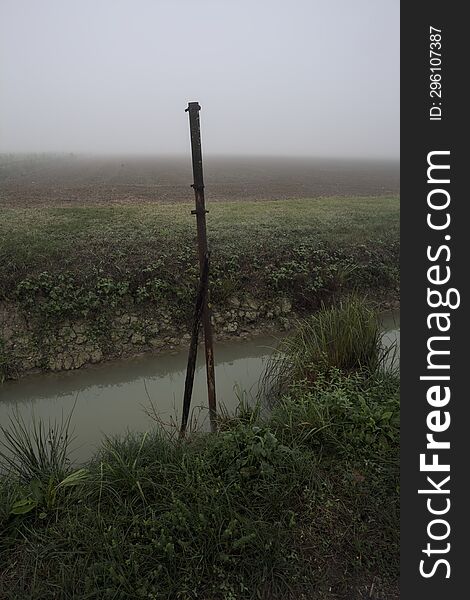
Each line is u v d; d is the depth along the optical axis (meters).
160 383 7.04
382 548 3.29
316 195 20.67
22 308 7.32
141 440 4.20
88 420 5.97
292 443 4.11
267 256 9.36
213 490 3.53
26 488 3.64
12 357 6.97
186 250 9.03
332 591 3.04
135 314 7.93
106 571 3.01
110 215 12.02
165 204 15.15
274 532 3.29
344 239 10.58
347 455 4.04
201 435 4.45
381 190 23.98
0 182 22.56
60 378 7.02
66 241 8.87
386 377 5.21
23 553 3.22
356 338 5.65
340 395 4.62
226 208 14.52
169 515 3.32
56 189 19.81
